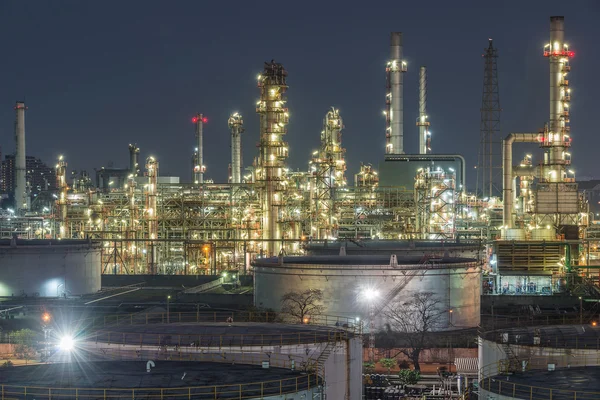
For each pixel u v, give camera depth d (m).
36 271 146.50
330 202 195.75
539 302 143.62
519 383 63.34
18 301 135.75
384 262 124.44
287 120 185.25
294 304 120.31
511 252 167.38
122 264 191.88
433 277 119.38
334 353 76.31
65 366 65.19
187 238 194.62
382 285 119.06
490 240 184.88
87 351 76.88
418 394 93.56
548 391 60.81
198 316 108.19
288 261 128.12
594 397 58.59
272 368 65.62
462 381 96.62
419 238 195.12
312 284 120.88
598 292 146.62
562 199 185.12
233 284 161.00
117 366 65.25
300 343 75.81
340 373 76.62
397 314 117.56
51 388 57.72
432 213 196.25
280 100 184.50
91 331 86.06
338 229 199.00
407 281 118.69
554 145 188.88
